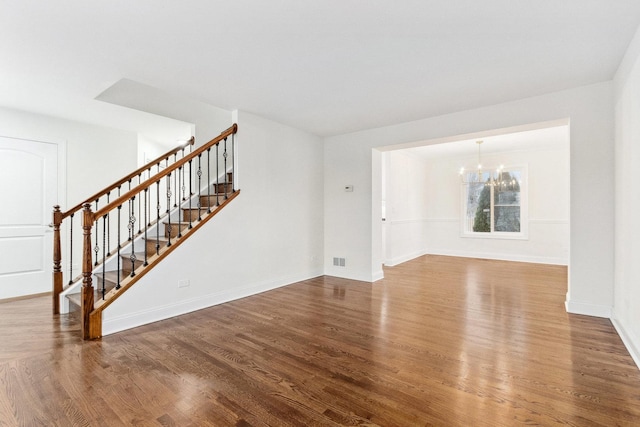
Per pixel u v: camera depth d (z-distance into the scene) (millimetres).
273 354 2453
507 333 2850
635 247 2385
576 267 3350
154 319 3193
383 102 3725
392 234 6516
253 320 3232
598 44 2441
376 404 1809
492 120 3811
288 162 4781
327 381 2057
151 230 4266
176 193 4941
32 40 2355
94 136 4664
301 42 2418
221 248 3850
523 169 6949
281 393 1924
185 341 2707
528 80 3113
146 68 2852
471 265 6441
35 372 2174
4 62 2709
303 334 2854
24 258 4055
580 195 3303
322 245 5461
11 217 3965
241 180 4094
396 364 2281
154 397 1881
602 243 3199
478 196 7609
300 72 2941
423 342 2666
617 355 2402
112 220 4844
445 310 3533
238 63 2762
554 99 3416
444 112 4094
